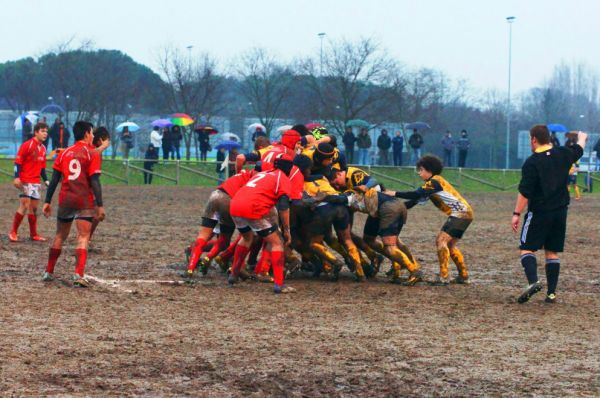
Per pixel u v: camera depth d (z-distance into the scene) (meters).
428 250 27.28
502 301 18.12
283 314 16.17
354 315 16.22
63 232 18.89
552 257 18.09
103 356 12.50
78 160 18.38
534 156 17.81
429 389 11.22
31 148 26.44
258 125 64.62
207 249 21.52
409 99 79.75
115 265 22.22
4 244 25.88
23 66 91.44
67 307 16.19
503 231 34.56
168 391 10.89
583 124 125.12
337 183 20.27
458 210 20.12
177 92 81.06
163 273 21.02
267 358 12.62
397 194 20.11
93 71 80.94
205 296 17.95
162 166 62.06
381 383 11.43
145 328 14.55
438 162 20.27
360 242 20.88
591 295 19.16
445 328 15.16
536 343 14.03
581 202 54.06
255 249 21.05
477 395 10.99
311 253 20.70
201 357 12.59
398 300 18.00
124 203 45.06
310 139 20.81
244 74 80.00
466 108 98.81
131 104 87.31
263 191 18.44
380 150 66.69
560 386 11.44
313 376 11.70
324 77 74.44
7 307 15.97
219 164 60.09
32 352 12.61
